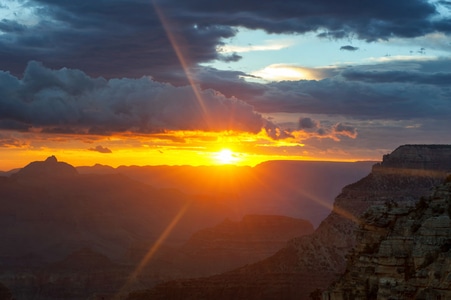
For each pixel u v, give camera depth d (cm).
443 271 8431
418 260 8725
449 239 8712
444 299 8256
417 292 8538
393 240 9088
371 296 9075
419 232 8931
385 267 9031
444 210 9156
